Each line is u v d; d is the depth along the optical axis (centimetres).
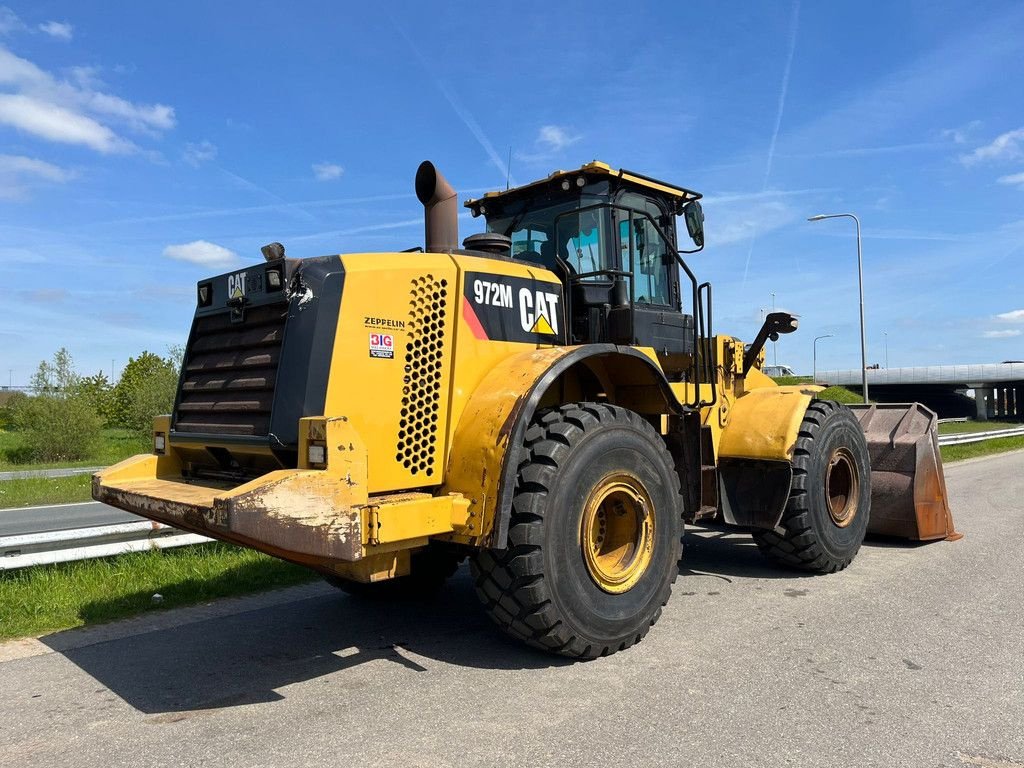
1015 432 2466
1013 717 315
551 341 449
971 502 973
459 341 392
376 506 334
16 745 302
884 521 677
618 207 496
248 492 296
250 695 352
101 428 2747
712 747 289
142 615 491
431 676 371
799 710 323
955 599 499
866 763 276
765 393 580
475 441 372
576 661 388
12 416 2658
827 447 575
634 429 415
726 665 379
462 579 594
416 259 387
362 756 286
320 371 350
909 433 693
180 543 618
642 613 408
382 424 364
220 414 400
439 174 442
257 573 579
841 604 491
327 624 467
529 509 363
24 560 532
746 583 554
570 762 278
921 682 354
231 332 406
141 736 309
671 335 555
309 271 360
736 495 561
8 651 422
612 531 423
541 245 541
